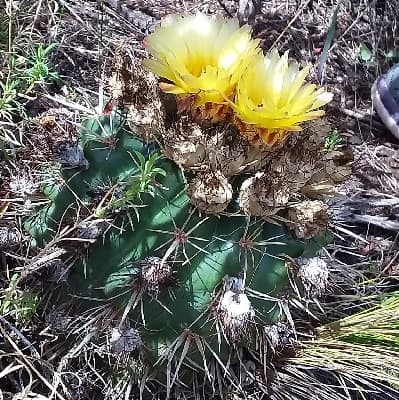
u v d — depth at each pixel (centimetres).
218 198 20
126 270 21
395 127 37
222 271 21
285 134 21
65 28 36
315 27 41
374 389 27
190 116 21
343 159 23
